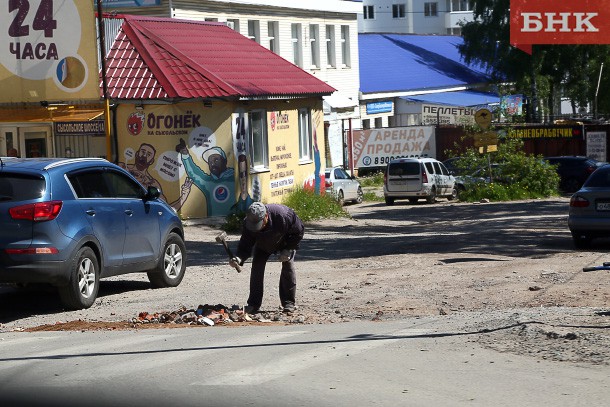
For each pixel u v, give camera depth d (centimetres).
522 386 771
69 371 891
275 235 1309
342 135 5916
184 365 902
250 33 5162
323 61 5938
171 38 3434
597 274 1622
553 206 4050
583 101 7612
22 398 772
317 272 1869
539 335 997
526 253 2075
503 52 7306
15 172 1416
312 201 3600
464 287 1545
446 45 8925
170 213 1738
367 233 3088
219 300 1517
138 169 3197
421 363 883
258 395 756
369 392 761
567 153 5925
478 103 7375
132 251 1602
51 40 2823
